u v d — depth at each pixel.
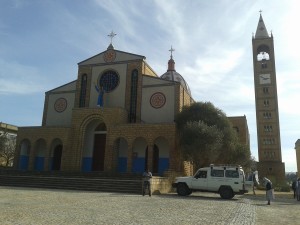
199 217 11.59
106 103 38.12
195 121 31.45
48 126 37.03
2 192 19.14
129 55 38.62
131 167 32.66
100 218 10.41
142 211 12.66
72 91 40.50
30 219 9.72
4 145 49.88
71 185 25.44
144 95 36.81
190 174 36.72
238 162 36.16
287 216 13.70
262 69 75.31
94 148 37.06
